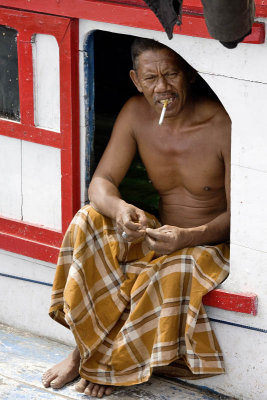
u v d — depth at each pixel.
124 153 3.45
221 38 2.19
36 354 3.65
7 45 3.45
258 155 2.99
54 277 3.53
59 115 3.42
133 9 3.04
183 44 3.00
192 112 3.27
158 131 3.33
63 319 3.50
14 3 3.32
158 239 3.13
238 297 3.15
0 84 3.53
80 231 3.29
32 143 3.54
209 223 3.28
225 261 3.27
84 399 3.30
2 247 3.73
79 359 3.42
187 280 3.18
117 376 3.31
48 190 3.58
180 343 3.24
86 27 3.22
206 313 3.26
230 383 3.32
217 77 2.98
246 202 3.08
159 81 3.13
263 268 3.12
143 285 3.24
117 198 3.32
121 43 5.65
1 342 3.75
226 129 3.22
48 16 3.27
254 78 2.90
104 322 3.33
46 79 3.40
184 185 3.40
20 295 3.82
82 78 3.33
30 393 3.35
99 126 5.35
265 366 3.23
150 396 3.33
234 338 3.25
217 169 3.31
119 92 5.77
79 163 3.48
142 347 3.25
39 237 3.63
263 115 2.93
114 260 3.32
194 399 3.32
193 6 2.90
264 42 2.84
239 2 2.09
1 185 3.72
